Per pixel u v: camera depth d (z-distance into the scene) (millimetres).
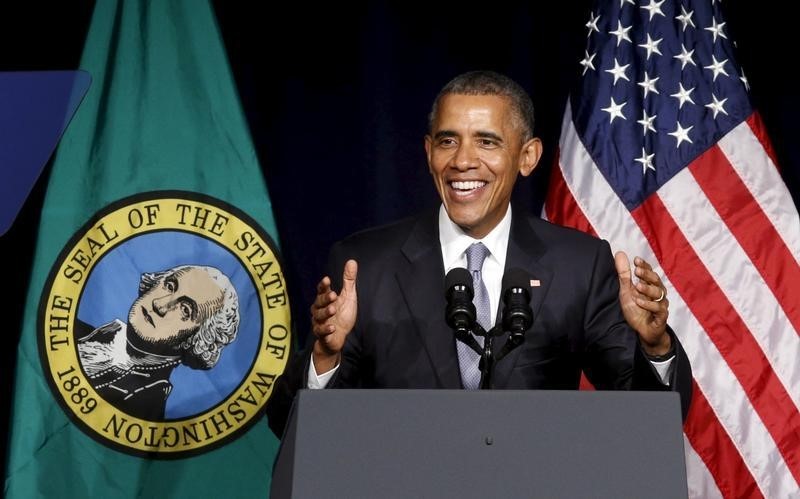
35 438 12641
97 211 13000
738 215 12570
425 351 9688
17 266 13164
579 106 13070
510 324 7512
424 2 13828
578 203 12727
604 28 13281
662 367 8453
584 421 6473
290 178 13477
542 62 13820
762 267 12430
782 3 13906
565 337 9812
